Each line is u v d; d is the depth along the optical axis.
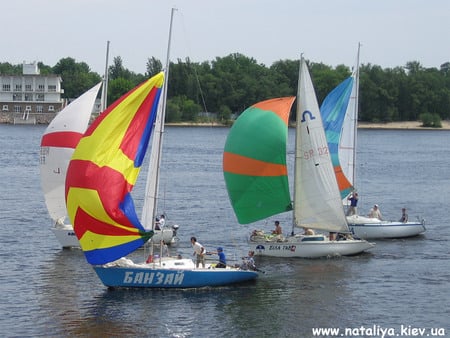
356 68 84.69
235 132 71.62
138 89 58.78
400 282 62.72
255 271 61.81
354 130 84.94
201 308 54.66
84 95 74.44
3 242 77.44
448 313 54.59
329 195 71.56
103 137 57.44
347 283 62.09
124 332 49.81
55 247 75.25
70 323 51.41
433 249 76.69
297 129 71.62
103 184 57.09
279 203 72.00
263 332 50.22
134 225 57.91
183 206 106.06
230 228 88.69
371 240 81.75
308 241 71.06
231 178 71.81
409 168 176.38
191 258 69.56
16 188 123.44
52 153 73.00
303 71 71.12
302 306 55.69
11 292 58.44
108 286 58.31
